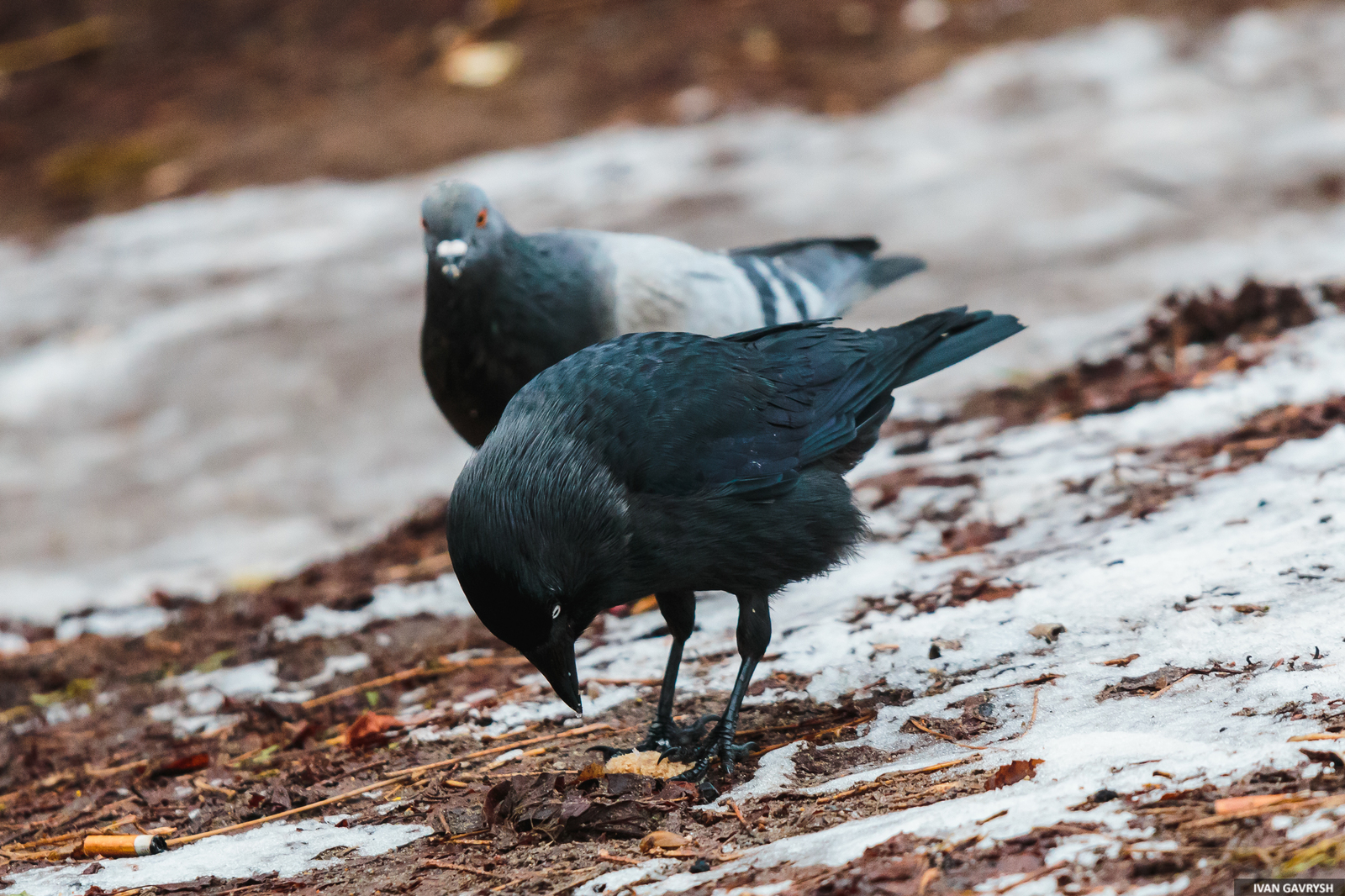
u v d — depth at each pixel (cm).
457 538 634
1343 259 1697
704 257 1054
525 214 2261
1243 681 646
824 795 632
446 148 2605
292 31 3080
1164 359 1341
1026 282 1820
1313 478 895
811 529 712
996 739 659
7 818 850
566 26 2923
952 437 1295
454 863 635
